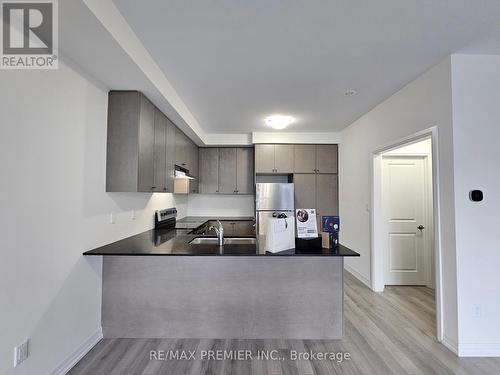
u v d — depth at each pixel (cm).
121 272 249
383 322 281
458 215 228
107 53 191
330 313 247
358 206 425
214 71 262
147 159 275
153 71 241
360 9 175
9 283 152
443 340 240
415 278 404
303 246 236
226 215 577
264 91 312
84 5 142
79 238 214
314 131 502
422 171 407
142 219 341
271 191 498
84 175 220
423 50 226
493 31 199
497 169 230
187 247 245
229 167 548
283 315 248
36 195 171
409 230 406
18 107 158
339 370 202
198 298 249
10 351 153
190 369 202
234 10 176
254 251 229
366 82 288
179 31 198
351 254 219
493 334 224
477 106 231
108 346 233
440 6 173
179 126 384
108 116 254
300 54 231
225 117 411
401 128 305
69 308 202
